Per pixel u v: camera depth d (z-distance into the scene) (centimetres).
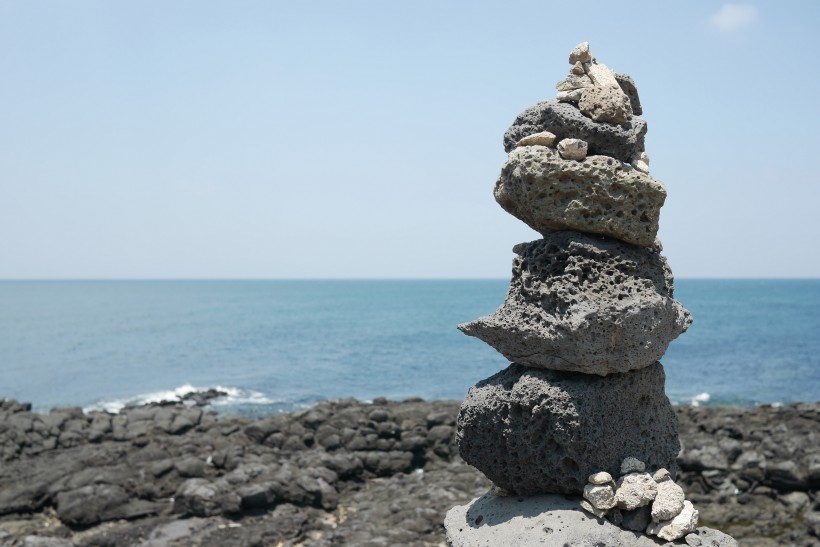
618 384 127
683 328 134
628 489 121
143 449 321
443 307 2167
